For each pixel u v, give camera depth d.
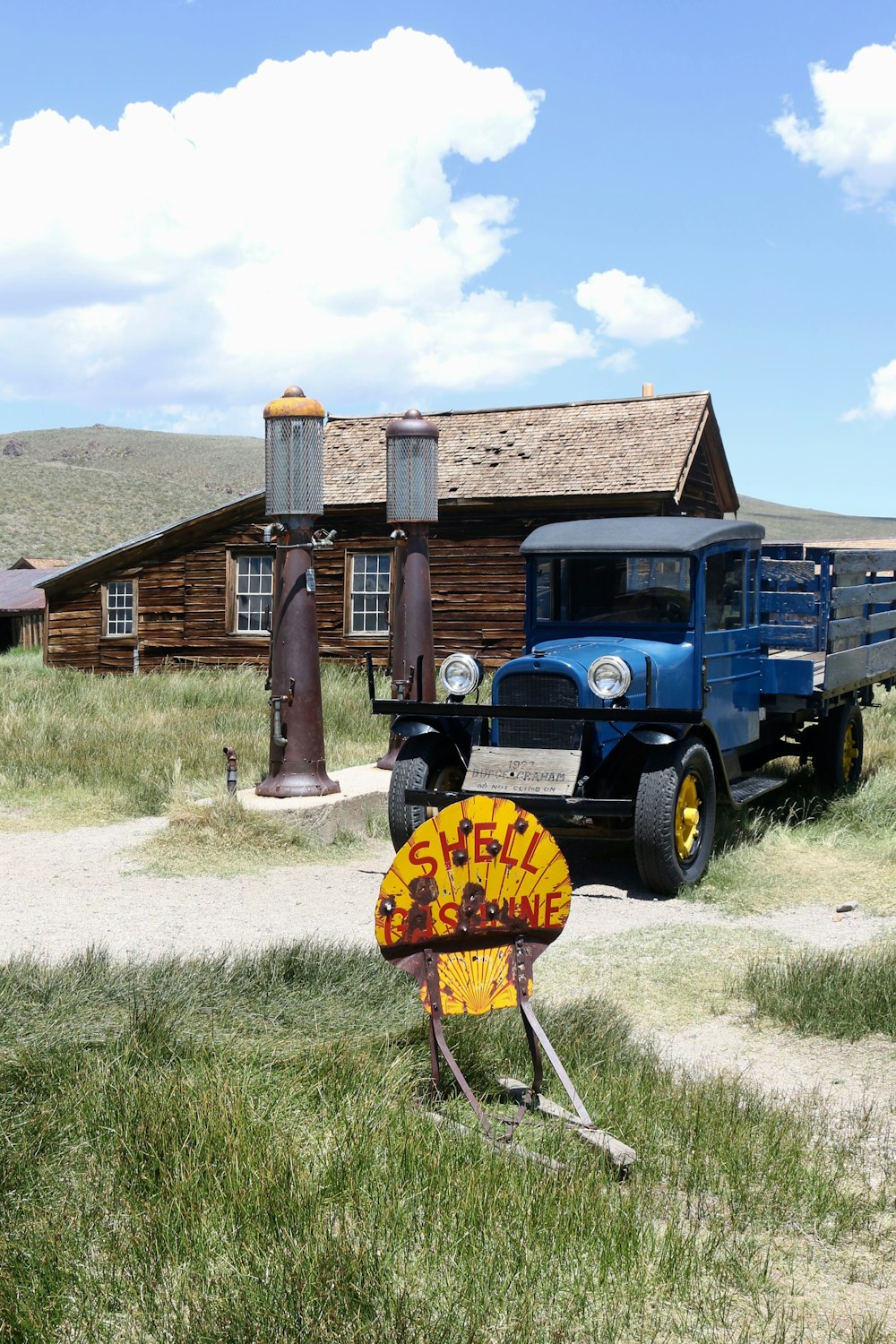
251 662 24.23
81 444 172.75
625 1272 3.36
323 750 10.63
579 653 8.52
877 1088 4.97
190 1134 3.88
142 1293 3.19
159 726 14.16
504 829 4.46
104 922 7.44
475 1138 4.12
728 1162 4.07
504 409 23.62
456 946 4.47
